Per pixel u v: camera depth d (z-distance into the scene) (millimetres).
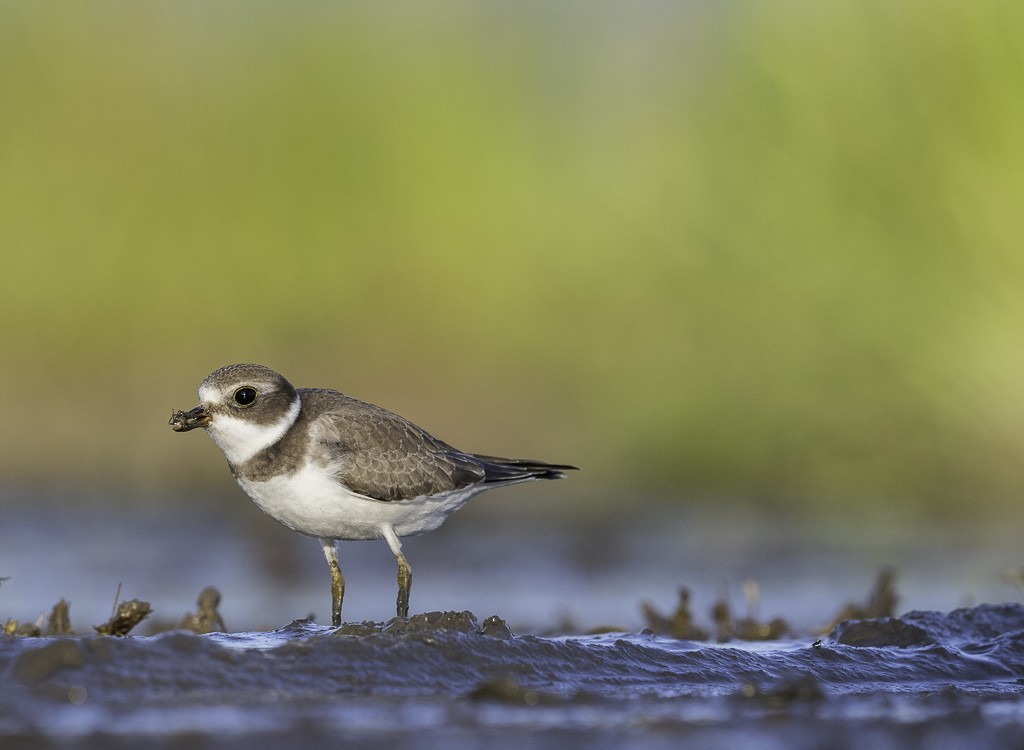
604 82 21891
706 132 19391
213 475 19203
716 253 19094
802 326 18672
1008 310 17828
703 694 6512
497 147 21781
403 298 21359
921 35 18062
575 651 6918
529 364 20641
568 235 20984
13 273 20812
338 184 21625
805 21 18766
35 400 20344
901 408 18297
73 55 21422
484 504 17812
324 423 8273
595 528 15945
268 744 5332
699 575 13180
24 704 5766
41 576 12578
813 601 11875
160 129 21516
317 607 11305
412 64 22297
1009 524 16078
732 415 18938
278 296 21328
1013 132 17688
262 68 22000
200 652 6309
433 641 6688
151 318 21031
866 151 18281
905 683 7102
